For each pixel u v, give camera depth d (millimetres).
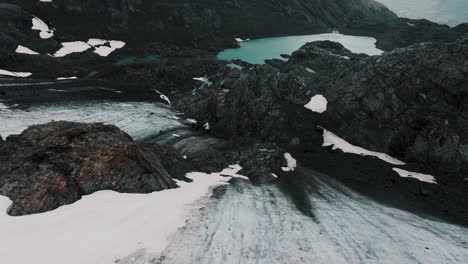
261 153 27766
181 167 24531
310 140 32438
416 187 25234
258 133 34094
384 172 27500
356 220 18906
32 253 12219
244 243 14992
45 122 33656
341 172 27219
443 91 34094
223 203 19391
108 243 13461
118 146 20281
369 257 14742
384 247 15797
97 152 19688
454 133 29469
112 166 19078
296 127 33562
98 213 15812
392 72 34812
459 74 34312
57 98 42344
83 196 17266
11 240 12883
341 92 35719
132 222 15375
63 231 13953
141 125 36562
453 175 27531
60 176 17219
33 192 15977
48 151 19391
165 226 15500
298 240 15766
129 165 19641
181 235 15000
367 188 24719
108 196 17609
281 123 33875
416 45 37562
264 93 36812
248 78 39312
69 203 16406
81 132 21656
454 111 32938
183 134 35562
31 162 18094
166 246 13977
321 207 20562
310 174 26531
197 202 18906
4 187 16375
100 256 12578
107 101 44969
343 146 31688
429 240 17062
